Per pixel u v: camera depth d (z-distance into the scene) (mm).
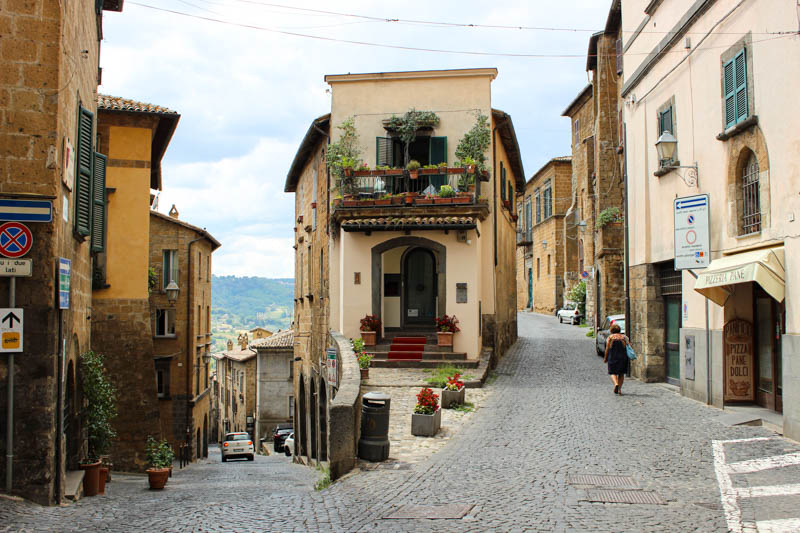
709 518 7090
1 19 9562
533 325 41688
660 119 17359
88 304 13578
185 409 30875
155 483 13102
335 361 16953
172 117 20234
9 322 9297
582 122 40688
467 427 13008
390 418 13789
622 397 15906
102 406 12633
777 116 11445
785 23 11141
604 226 31281
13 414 9297
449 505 7906
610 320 24531
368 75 21906
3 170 9461
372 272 20750
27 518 8250
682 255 14875
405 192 20953
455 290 20266
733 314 13984
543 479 9070
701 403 14773
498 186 24016
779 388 12969
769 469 9148
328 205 22844
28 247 9398
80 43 11703
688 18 15188
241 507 9008
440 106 21812
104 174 14500
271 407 48312
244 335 63438
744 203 13094
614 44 31031
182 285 31250
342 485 9461
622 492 8320
